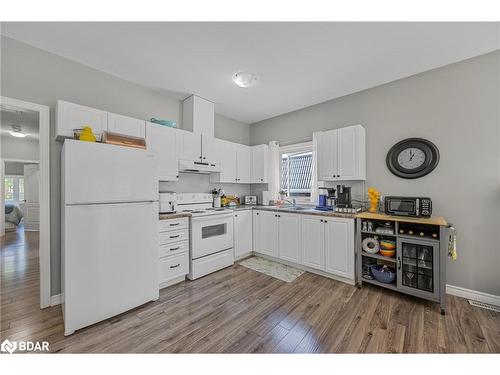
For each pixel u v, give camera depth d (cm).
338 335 162
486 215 209
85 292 170
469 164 217
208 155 323
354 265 245
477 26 174
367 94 286
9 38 189
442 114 232
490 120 207
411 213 223
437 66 233
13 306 203
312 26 175
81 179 169
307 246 283
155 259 214
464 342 153
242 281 261
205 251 277
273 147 393
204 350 148
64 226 164
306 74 250
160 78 262
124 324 178
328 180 300
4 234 505
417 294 204
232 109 364
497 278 204
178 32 183
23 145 524
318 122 340
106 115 221
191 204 324
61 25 175
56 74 214
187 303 211
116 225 187
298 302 211
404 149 254
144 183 207
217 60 224
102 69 242
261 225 340
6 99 187
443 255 191
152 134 258
